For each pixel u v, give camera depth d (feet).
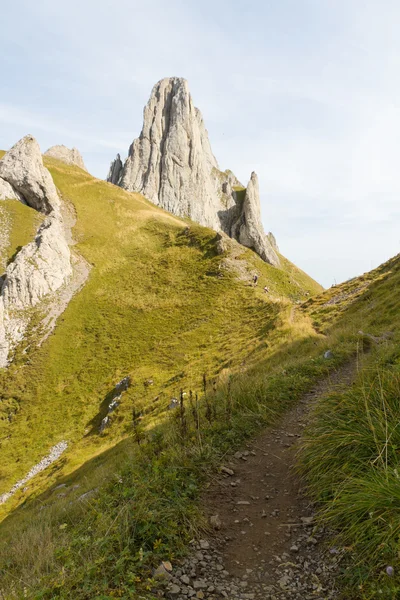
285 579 13.56
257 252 406.82
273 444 25.96
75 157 467.52
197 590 13.02
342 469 17.53
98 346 172.86
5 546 26.07
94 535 15.48
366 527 13.75
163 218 319.06
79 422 125.08
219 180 626.23
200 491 19.79
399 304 72.23
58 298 205.77
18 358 168.14
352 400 22.34
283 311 138.10
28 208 274.77
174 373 126.41
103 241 273.13
